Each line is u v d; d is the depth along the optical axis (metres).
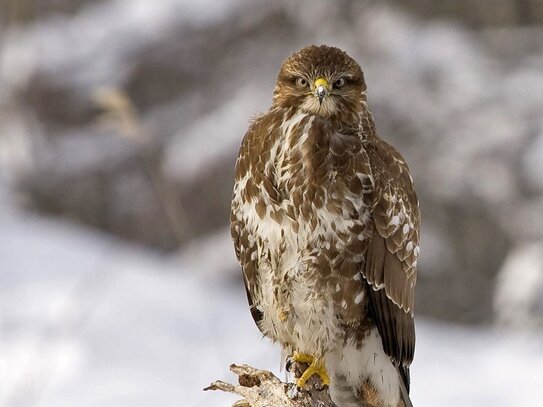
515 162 17.95
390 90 18.39
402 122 18.23
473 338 13.02
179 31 20.31
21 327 11.45
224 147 18.44
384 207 7.48
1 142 20.20
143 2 21.12
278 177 7.36
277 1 19.75
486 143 18.08
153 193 19.09
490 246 17.67
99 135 20.00
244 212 7.55
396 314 7.69
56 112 20.28
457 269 17.55
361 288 7.52
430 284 17.50
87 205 19.52
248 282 7.79
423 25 19.39
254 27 19.89
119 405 10.12
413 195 7.80
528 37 19.42
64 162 19.81
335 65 7.60
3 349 10.91
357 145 7.44
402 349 7.81
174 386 10.52
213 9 20.41
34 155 20.00
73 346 11.14
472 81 18.55
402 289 7.72
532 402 10.68
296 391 7.18
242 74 19.50
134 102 19.95
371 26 19.09
